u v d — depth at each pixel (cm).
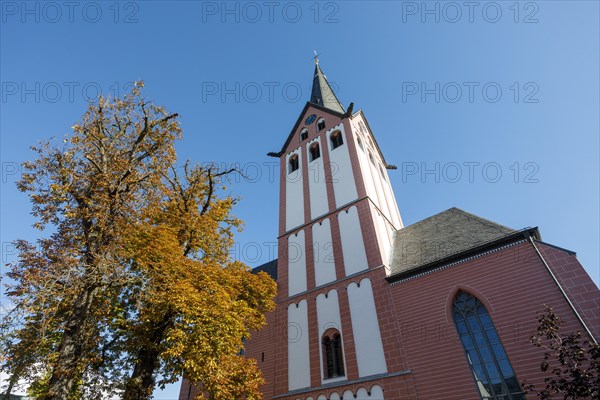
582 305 1424
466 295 1752
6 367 1501
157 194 1984
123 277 1598
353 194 2577
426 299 1836
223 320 1588
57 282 1472
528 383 1401
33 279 1402
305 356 2084
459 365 1577
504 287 1642
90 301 1569
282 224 2894
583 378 1091
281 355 2197
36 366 1550
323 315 2167
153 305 1576
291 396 1984
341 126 3117
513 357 1480
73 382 1495
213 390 1516
